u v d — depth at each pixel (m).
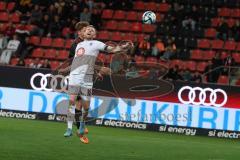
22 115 36.44
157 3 51.88
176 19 48.69
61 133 28.41
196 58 45.41
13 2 53.88
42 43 48.22
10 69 36.66
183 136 33.38
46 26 49.19
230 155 23.62
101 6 51.44
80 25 24.77
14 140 23.67
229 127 34.31
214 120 34.44
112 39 48.50
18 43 46.16
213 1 51.19
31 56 46.72
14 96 36.59
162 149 24.23
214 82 37.25
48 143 23.39
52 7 49.69
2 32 47.75
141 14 51.12
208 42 47.03
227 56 42.31
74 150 21.69
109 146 23.92
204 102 34.53
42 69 36.31
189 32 47.88
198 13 49.34
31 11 51.41
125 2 51.91
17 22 51.66
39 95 36.25
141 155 21.52
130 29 49.66
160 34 48.22
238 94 34.25
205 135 34.47
